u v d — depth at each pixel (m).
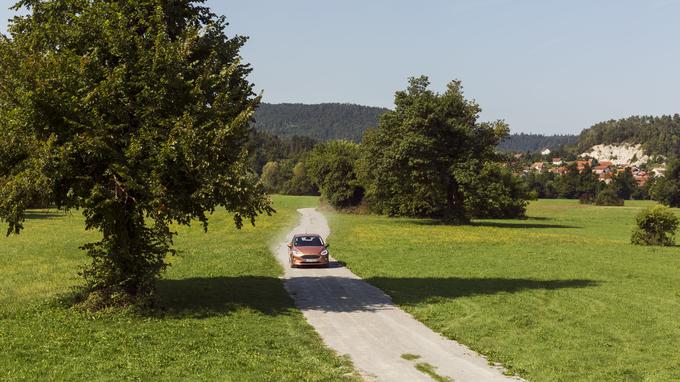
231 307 18.75
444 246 41.75
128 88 16.67
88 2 17.44
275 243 44.19
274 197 170.25
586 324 16.62
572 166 190.38
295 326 16.33
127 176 15.52
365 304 19.78
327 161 103.88
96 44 17.06
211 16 19.95
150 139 16.17
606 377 11.80
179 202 16.89
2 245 41.00
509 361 12.95
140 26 18.00
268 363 12.57
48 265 29.89
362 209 100.50
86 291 19.00
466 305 19.48
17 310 17.69
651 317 17.58
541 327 16.30
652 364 12.73
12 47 16.47
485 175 63.84
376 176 67.94
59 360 12.39
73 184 16.08
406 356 13.37
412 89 66.50
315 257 29.23
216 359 12.72
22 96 15.40
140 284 17.98
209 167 16.78
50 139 14.89
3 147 15.56
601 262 32.47
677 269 29.62
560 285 23.98
